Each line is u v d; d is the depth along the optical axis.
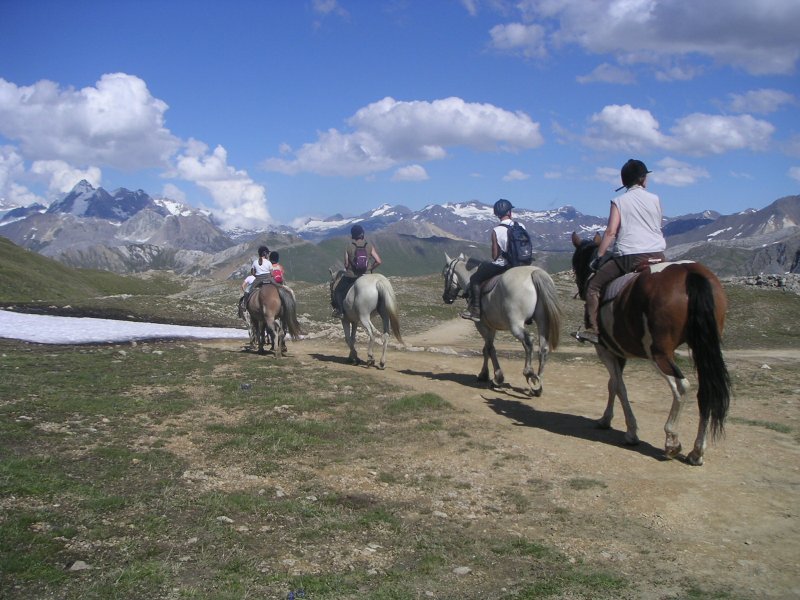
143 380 13.55
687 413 12.20
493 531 6.93
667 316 8.57
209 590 5.23
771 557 6.34
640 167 9.78
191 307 32.72
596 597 5.48
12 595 4.95
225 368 15.69
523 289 12.84
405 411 11.95
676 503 7.68
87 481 7.49
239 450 9.26
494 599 5.42
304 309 33.81
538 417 11.88
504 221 14.02
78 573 5.34
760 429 10.95
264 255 19.19
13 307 27.75
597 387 14.95
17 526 6.01
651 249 9.65
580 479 8.48
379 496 7.84
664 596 5.53
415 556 6.23
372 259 17.38
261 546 6.16
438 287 42.31
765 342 25.34
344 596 5.31
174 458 8.67
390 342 23.81
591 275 10.33
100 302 31.64
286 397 12.45
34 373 13.52
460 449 9.76
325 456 9.28
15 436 8.95
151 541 6.06
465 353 21.30
